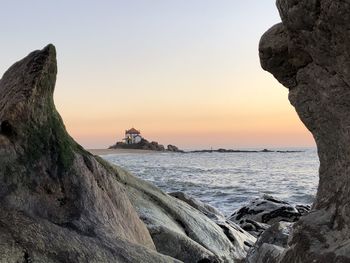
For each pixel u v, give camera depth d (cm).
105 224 606
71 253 514
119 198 697
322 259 397
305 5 410
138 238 709
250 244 1136
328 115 479
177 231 937
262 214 1702
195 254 887
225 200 2934
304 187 4066
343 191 441
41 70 618
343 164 461
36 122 603
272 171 7138
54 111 639
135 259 558
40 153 590
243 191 3538
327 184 484
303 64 490
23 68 640
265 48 521
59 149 614
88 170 646
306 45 453
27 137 586
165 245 872
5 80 667
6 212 516
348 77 415
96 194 632
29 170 567
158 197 1067
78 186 608
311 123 511
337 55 413
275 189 3788
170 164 9362
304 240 437
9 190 537
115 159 12212
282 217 1680
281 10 455
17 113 582
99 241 560
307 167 8756
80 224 569
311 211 479
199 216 1099
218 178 5234
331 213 442
